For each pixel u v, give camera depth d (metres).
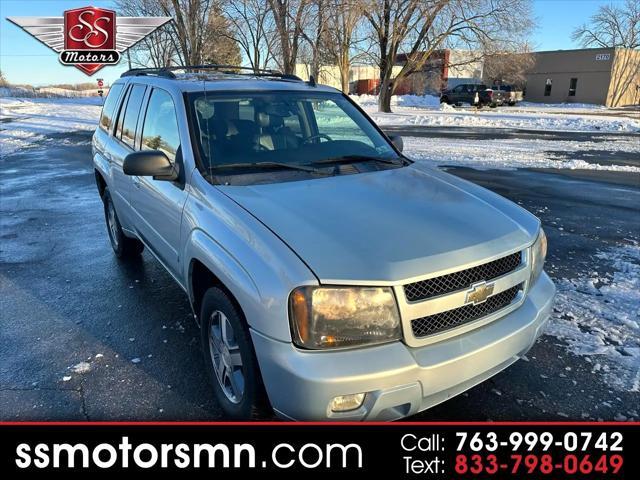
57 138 17.27
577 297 4.39
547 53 54.09
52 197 8.33
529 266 2.68
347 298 2.15
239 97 3.54
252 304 2.25
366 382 2.11
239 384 2.63
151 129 3.83
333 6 26.55
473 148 14.24
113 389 3.12
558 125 23.14
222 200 2.74
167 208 3.30
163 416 2.88
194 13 33.19
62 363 3.40
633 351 3.51
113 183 4.67
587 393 3.07
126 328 3.87
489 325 2.49
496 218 2.77
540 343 3.63
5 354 3.50
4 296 4.45
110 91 5.32
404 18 28.84
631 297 4.38
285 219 2.49
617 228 6.50
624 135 18.89
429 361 2.23
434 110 34.66
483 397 3.05
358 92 58.75
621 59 49.44
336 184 3.01
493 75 32.09
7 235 6.25
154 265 5.19
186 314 4.10
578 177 9.94
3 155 13.23
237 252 2.41
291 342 2.16
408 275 2.21
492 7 27.27
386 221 2.53
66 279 4.83
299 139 3.53
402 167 3.50
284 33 28.19
